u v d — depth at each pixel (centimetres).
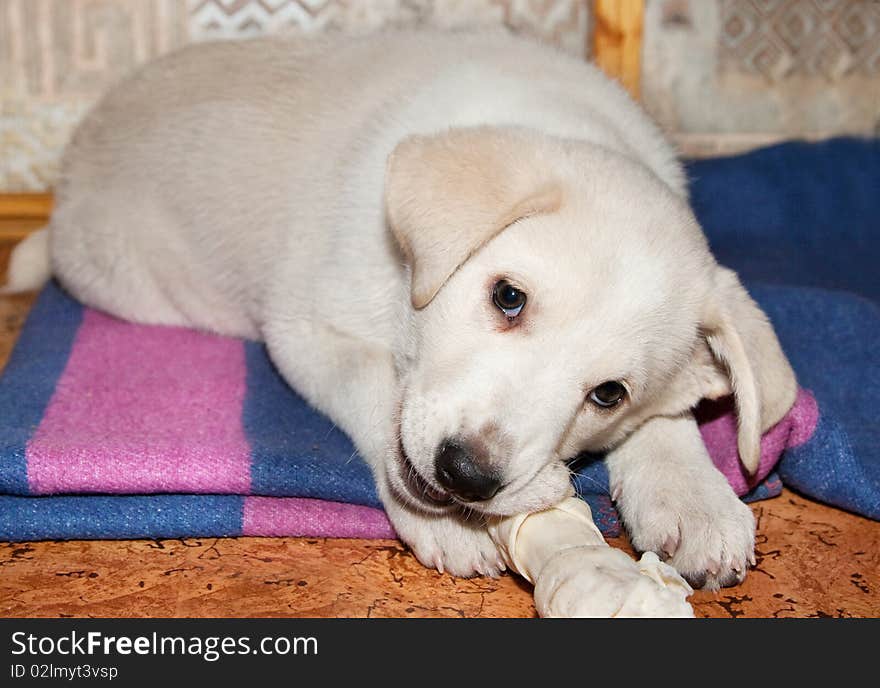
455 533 80
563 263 76
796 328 99
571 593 73
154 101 100
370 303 85
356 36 100
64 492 82
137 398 91
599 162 80
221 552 82
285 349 89
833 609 80
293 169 93
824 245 120
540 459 76
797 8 129
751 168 124
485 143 79
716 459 87
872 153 126
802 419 87
